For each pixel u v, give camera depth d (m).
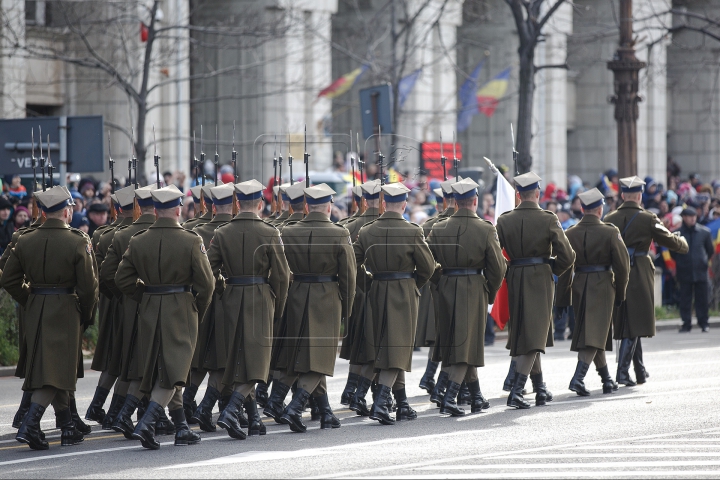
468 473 27.67
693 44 131.12
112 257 34.09
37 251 32.34
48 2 80.69
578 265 42.03
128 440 33.72
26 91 81.81
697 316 66.69
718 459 29.28
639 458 29.47
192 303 32.31
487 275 37.88
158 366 31.77
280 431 34.94
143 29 75.00
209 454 30.86
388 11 98.00
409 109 103.00
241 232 33.69
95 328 54.44
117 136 84.06
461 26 115.81
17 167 52.19
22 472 28.70
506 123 117.25
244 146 93.31
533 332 38.75
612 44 121.94
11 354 51.31
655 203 70.06
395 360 35.56
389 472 27.91
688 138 140.50
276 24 75.06
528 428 34.66
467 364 37.38
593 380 46.19
